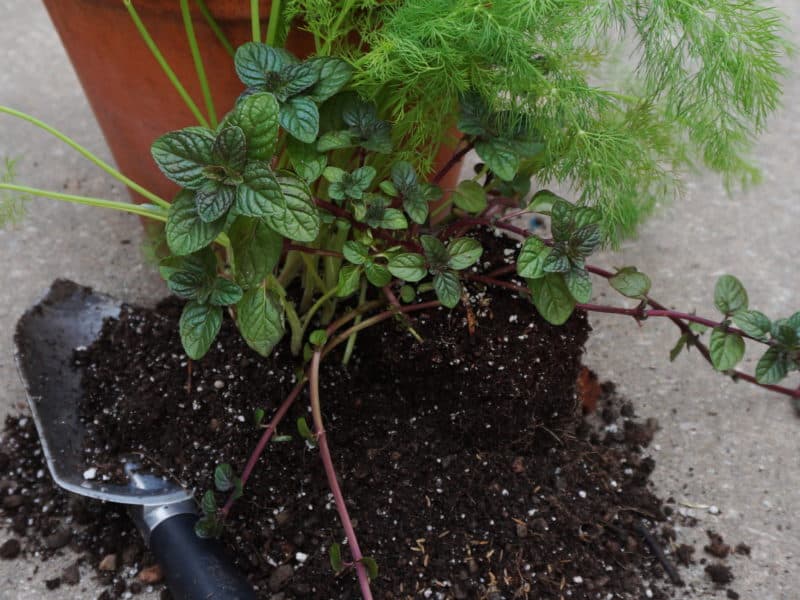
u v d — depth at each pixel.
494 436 1.20
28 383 1.23
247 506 1.14
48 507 1.19
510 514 1.15
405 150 1.15
